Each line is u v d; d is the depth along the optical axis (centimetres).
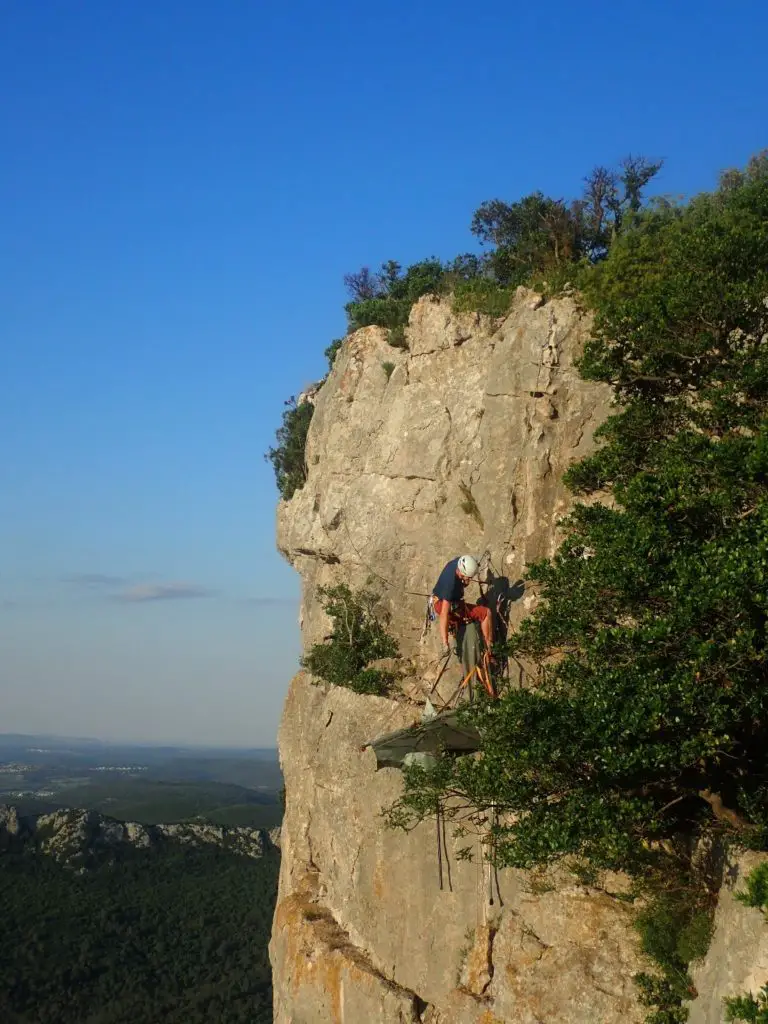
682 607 1290
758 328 1711
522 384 2294
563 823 1369
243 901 12925
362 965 2273
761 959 1298
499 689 2072
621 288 2172
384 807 2323
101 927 11631
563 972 1700
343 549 2734
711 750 1275
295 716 2911
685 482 1459
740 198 2348
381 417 2698
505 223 3081
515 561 2219
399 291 3366
